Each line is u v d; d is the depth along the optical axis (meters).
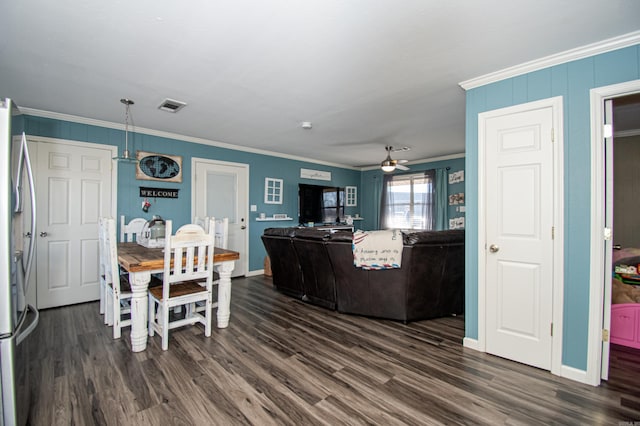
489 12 1.69
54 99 3.10
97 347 2.52
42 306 3.49
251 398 1.85
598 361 2.01
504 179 2.40
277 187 6.03
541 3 1.62
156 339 2.71
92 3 1.65
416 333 2.88
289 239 3.77
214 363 2.27
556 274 2.16
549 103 2.20
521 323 2.31
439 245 3.03
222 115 3.63
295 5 1.65
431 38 1.96
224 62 2.31
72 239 3.70
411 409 1.75
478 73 2.47
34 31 1.91
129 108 3.38
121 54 2.20
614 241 4.44
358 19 1.77
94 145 3.85
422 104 3.24
